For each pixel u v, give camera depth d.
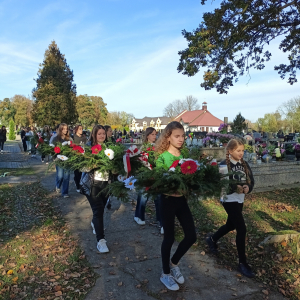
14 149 20.67
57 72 34.97
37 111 34.25
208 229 4.55
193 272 3.24
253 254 3.77
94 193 3.67
